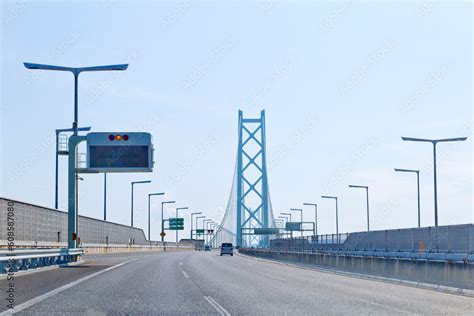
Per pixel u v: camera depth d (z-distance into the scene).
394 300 20.22
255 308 17.14
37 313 15.47
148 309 16.58
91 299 18.98
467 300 20.50
